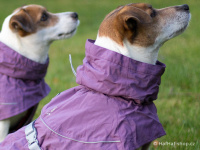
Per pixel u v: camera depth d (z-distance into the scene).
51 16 6.15
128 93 3.68
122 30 3.81
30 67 5.38
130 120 3.64
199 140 5.42
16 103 5.19
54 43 13.72
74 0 25.12
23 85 5.33
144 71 3.72
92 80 3.77
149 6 4.11
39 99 5.60
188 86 7.91
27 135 3.79
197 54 9.69
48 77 9.34
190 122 6.05
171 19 4.10
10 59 5.25
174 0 10.80
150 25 3.96
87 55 3.85
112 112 3.65
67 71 9.92
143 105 3.86
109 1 22.42
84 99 3.77
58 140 3.62
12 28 5.56
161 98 7.25
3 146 3.88
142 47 3.95
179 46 10.34
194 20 13.38
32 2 24.36
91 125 3.63
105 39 3.90
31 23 5.82
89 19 18.03
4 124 5.28
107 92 3.70
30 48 5.74
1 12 21.38
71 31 6.29
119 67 3.67
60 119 3.71
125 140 3.55
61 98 4.07
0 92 5.15
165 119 6.28
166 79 8.11
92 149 3.56
